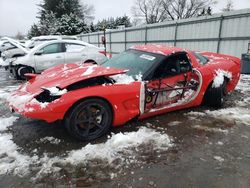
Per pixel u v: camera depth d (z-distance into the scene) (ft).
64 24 136.26
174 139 10.59
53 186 7.51
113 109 10.68
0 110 14.76
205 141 10.46
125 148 9.74
